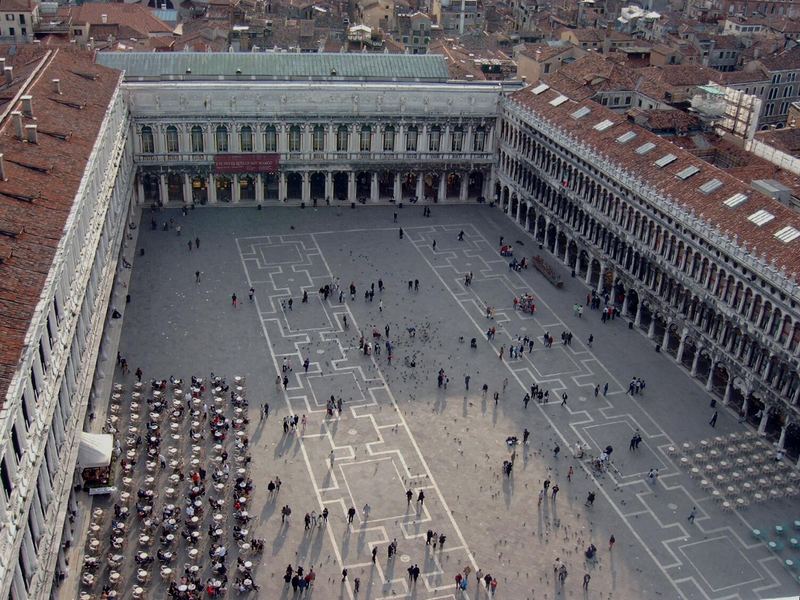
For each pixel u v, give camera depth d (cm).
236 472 8419
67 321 7425
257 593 7144
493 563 7625
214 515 7800
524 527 8050
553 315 11775
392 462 8788
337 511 8094
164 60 14238
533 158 13912
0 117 9312
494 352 10838
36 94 10350
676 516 8294
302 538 7756
